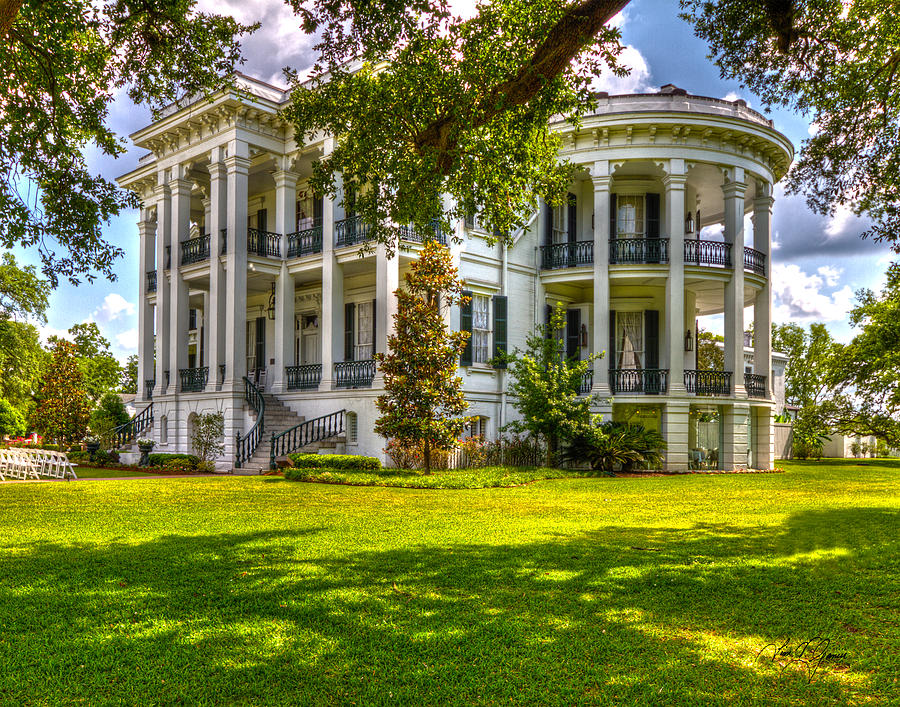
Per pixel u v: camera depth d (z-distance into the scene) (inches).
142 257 1135.0
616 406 912.9
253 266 904.3
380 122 421.4
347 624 197.6
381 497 518.3
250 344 1094.4
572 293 1002.1
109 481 660.7
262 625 196.9
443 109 414.0
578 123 450.6
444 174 429.4
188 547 310.2
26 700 149.4
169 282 1025.5
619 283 920.9
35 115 442.3
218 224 915.4
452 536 340.2
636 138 878.4
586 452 797.2
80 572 259.9
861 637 188.7
